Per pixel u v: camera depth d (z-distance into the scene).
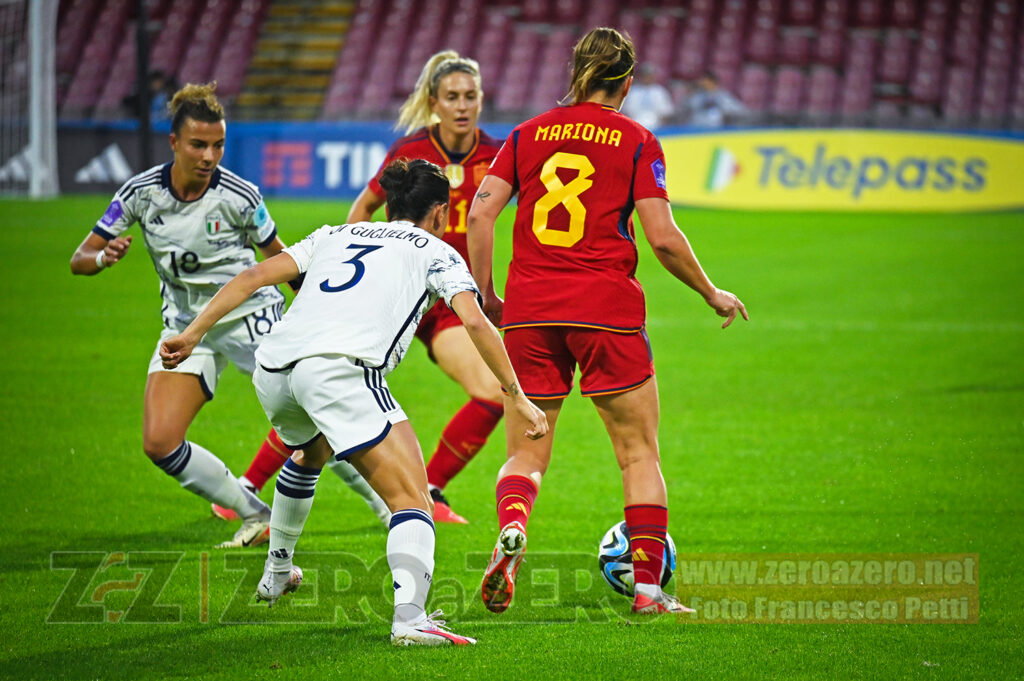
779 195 69.94
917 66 83.50
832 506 19.25
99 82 85.06
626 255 14.14
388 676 11.97
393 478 12.73
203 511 18.94
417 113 20.09
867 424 25.42
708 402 27.88
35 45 70.00
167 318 17.19
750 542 17.25
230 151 72.94
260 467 18.70
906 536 17.55
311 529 18.05
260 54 88.62
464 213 20.11
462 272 13.11
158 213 16.48
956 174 68.56
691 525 18.17
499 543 12.98
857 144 69.38
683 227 62.41
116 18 88.75
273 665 12.25
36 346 33.28
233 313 16.95
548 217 14.15
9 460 21.81
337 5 90.62
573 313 13.94
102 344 33.75
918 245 56.62
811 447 23.47
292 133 72.19
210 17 89.50
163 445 16.16
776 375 31.03
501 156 14.62
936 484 20.61
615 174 14.00
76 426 24.47
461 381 18.92
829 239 58.56
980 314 40.31
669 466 22.06
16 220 60.69
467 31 86.81
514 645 12.98
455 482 21.33
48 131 71.31
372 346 12.74
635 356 14.02
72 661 12.39
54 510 18.75
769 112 70.00
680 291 46.09
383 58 85.88
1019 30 84.69
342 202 70.56
